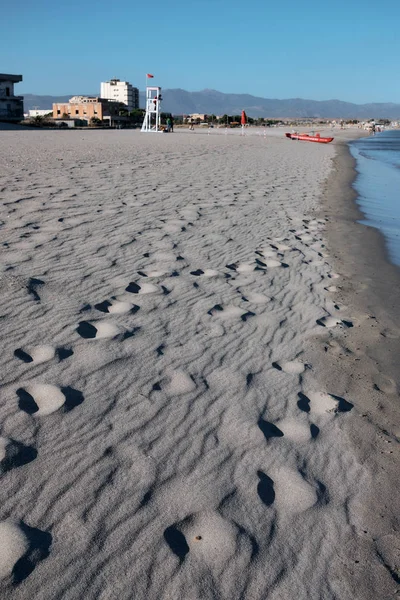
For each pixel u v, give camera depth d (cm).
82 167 1296
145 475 242
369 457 280
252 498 237
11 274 464
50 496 223
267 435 285
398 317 488
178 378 329
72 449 254
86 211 754
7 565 189
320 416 313
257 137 4903
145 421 283
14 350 337
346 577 204
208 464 255
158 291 468
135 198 895
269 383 341
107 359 339
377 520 235
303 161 2188
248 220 820
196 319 421
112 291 454
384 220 950
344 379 362
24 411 277
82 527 209
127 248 587
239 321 430
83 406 288
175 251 598
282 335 418
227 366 354
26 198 812
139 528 212
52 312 397
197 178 1258
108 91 17975
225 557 204
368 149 4025
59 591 182
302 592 194
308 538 219
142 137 3544
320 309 486
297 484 250
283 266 602
